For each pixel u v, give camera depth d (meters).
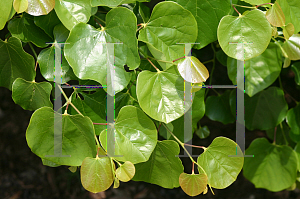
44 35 1.38
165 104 1.35
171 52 1.36
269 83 1.47
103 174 1.34
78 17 1.34
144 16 1.40
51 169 2.99
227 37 1.35
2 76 1.39
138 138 1.36
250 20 1.35
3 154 3.05
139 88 1.33
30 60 1.36
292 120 1.56
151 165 1.41
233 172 1.37
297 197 2.68
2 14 1.32
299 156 1.57
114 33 1.34
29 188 2.85
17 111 3.30
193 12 1.37
